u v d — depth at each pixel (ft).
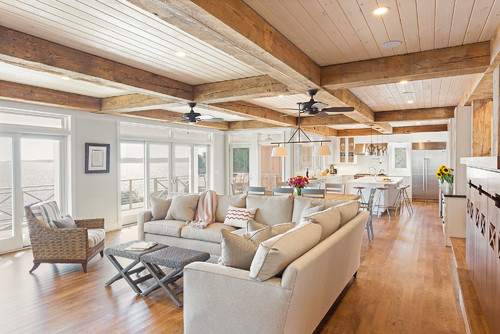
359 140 37.29
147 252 10.72
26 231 16.69
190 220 14.82
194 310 7.29
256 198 14.52
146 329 8.50
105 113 19.76
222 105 17.60
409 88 15.92
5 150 15.79
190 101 15.15
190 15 6.38
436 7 7.47
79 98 17.03
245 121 29.25
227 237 7.27
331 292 8.76
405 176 34.53
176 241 14.08
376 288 11.12
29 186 16.74
